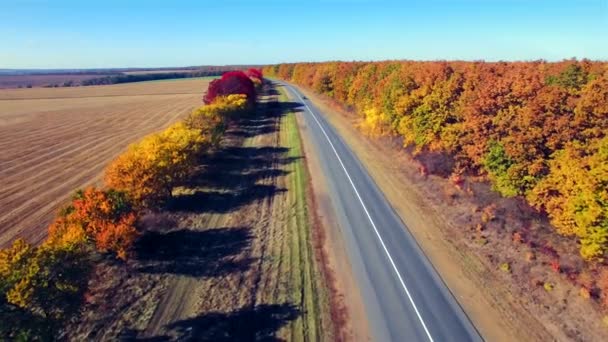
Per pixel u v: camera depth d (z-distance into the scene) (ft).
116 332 61.26
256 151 167.94
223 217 104.47
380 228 96.63
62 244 61.82
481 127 108.88
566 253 79.36
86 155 170.60
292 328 62.95
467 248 86.94
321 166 144.87
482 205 102.47
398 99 158.40
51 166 154.71
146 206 98.32
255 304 68.90
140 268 78.59
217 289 73.05
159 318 64.85
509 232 89.81
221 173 138.72
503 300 70.03
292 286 73.97
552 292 71.10
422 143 137.59
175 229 95.91
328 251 86.33
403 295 71.15
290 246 88.84
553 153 88.38
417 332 62.13
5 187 130.93
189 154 120.67
